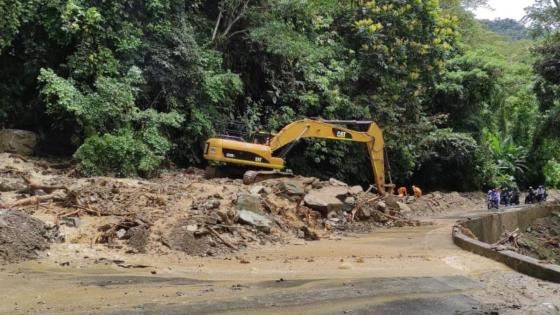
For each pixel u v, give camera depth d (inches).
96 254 336.8
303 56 859.4
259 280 295.1
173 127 737.0
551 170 1646.2
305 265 343.0
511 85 1462.8
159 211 419.2
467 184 1285.7
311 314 233.0
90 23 649.6
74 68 658.2
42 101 675.4
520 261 340.8
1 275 281.1
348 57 987.9
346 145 934.4
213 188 510.6
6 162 578.6
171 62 730.2
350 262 357.1
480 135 1378.0
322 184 595.5
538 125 1459.2
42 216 386.9
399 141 1022.4
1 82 685.9
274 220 467.5
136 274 299.0
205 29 838.5
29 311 226.2
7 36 626.8
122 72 692.1
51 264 309.9
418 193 932.6
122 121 646.5
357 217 567.8
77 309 230.4
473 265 355.3
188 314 227.3
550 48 1150.3
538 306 257.8
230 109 826.8
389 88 1000.9
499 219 792.9
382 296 266.1
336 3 973.2
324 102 910.4
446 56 1093.1
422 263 359.3
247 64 887.1
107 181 508.4
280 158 652.1
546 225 966.4
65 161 646.5
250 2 863.7
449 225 594.9
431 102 1302.9
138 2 719.1
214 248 377.4
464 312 246.5
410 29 999.6
